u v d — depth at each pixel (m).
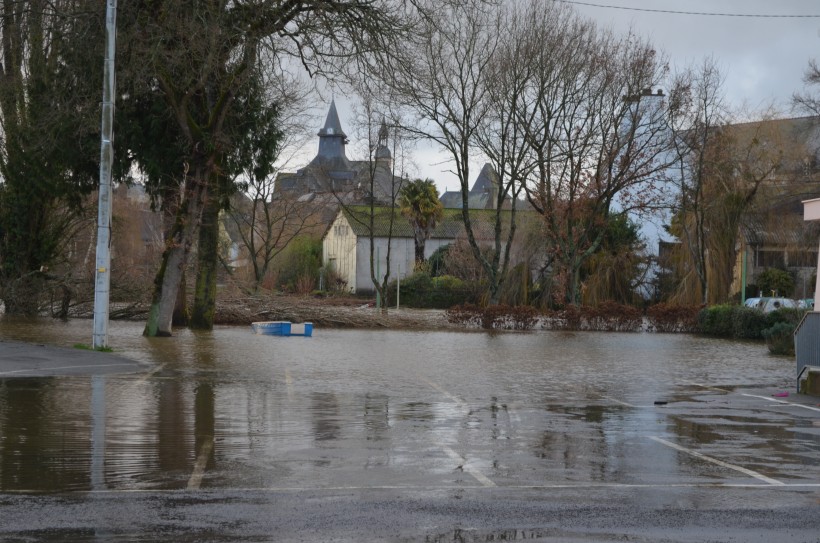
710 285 57.88
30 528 7.68
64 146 37.75
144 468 10.40
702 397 19.23
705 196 58.47
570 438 13.27
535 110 55.22
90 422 13.71
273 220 68.31
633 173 57.16
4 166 44.88
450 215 96.06
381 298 69.62
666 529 7.98
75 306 48.88
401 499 9.05
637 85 55.88
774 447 12.75
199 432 13.06
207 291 42.44
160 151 38.19
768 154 58.09
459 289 72.62
